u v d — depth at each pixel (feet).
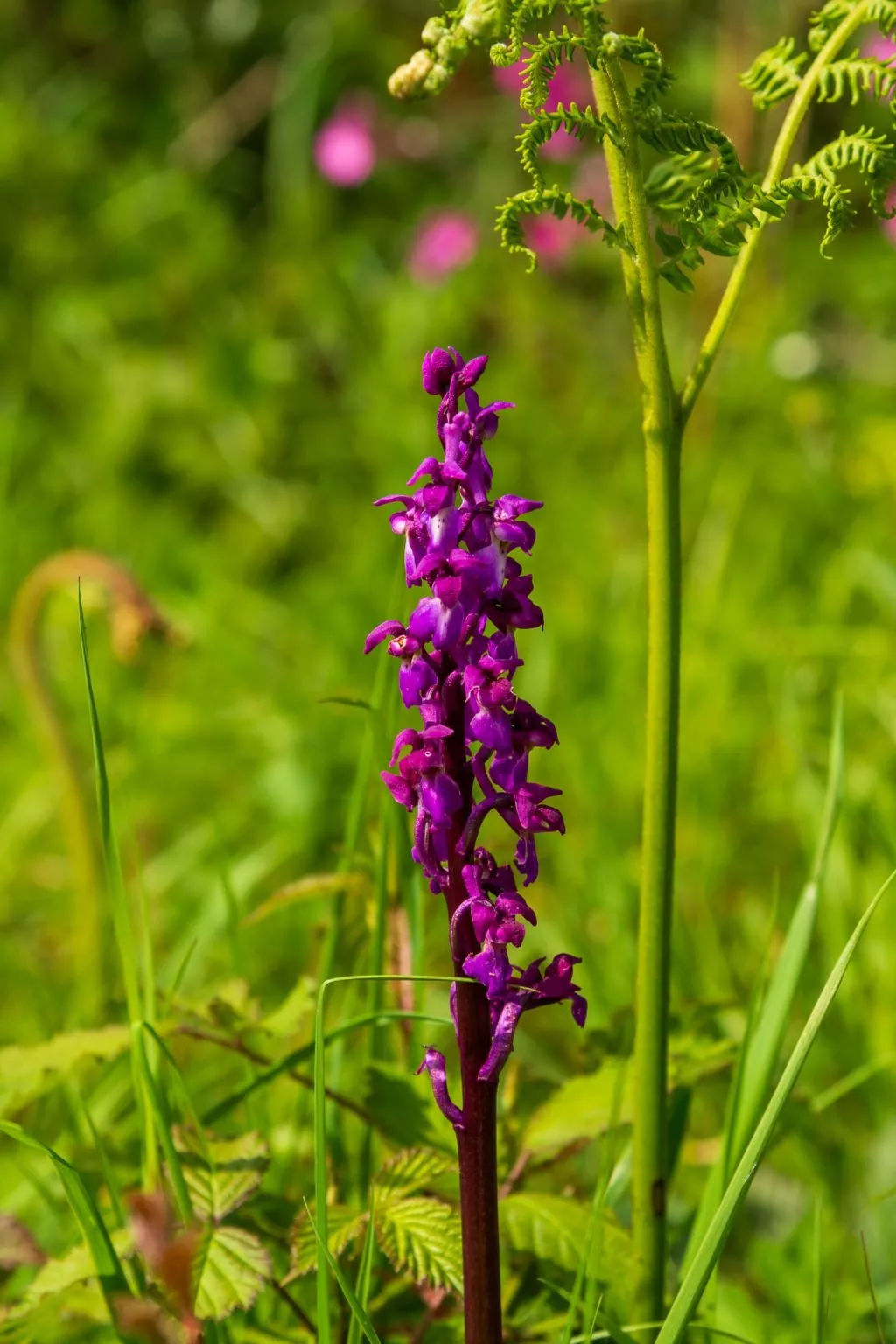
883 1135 10.17
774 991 7.59
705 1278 5.50
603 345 25.94
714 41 27.30
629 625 17.53
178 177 27.94
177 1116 8.42
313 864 14.79
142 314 25.07
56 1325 6.78
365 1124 8.03
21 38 32.22
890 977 11.76
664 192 6.99
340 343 25.90
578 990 5.21
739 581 18.35
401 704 9.05
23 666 12.60
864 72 6.31
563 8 5.74
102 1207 8.43
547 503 21.13
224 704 17.99
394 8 31.55
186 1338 6.20
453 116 29.96
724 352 22.74
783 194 6.08
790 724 14.56
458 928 5.22
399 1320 7.63
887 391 22.45
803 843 13.70
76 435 23.47
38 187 26.73
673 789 6.47
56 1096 9.71
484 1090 5.33
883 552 18.08
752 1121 7.29
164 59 32.83
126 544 21.25
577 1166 10.51
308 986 8.10
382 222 29.60
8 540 20.30
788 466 20.54
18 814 15.96
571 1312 6.26
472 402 5.08
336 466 23.02
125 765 16.35
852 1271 9.34
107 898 13.38
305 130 29.07
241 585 20.84
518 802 5.05
